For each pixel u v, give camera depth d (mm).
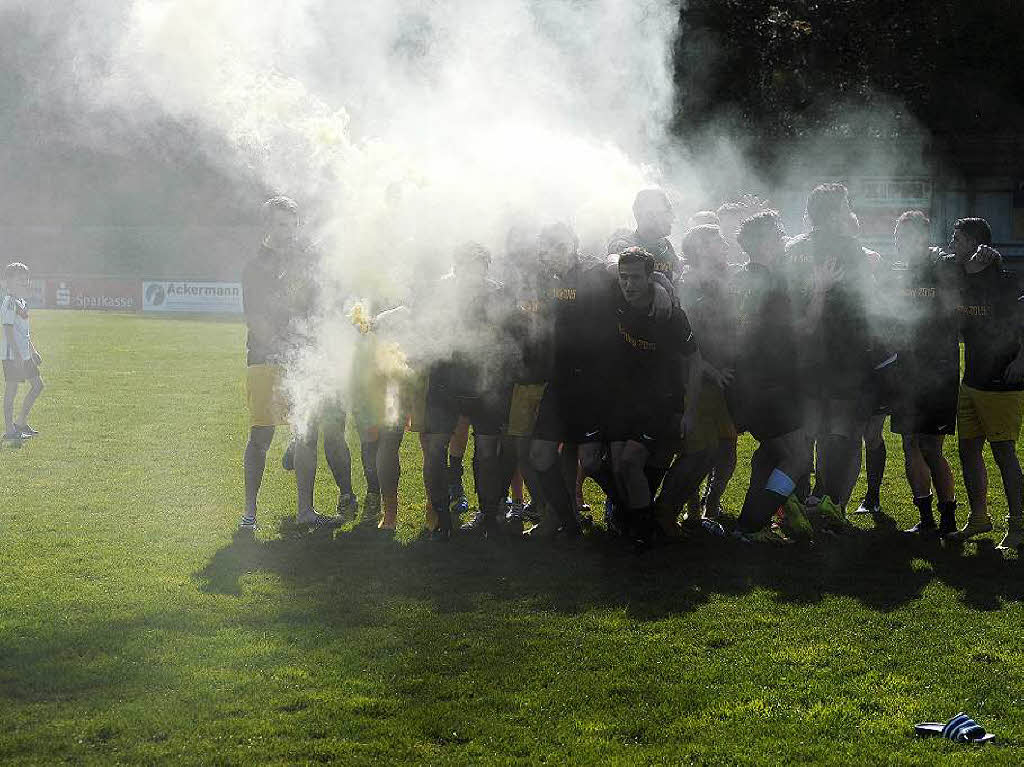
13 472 9023
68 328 27500
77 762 3889
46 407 12898
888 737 4133
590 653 4953
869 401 7059
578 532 6879
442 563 6426
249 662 4797
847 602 5707
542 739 4105
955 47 30656
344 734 4133
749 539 6930
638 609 5574
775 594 5840
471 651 4965
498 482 7086
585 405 6598
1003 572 6289
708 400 6914
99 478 8812
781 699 4477
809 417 7016
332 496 8219
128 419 12047
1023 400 6812
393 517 7238
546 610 5562
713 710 4367
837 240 6852
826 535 7117
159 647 4945
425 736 4133
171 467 9305
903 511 7855
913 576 6195
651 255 6336
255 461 7215
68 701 4371
